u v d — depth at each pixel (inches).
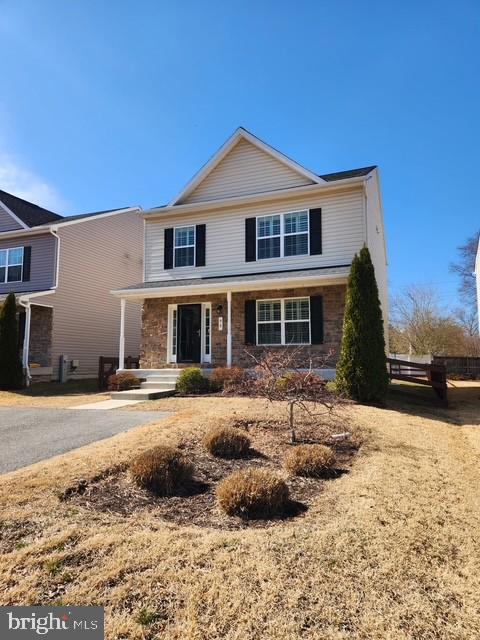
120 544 124.0
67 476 177.8
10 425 299.0
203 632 90.4
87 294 730.8
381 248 665.0
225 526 143.3
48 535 129.3
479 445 265.4
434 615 96.3
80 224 723.4
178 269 567.5
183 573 110.2
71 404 403.9
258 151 553.0
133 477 178.7
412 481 185.9
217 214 555.2
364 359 381.1
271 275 493.0
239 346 514.9
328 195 499.5
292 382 265.4
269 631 90.7
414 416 342.0
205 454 224.7
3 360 560.7
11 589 103.9
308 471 193.6
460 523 145.5
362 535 132.5
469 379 839.7
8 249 717.9
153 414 331.0
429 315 1316.4
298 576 109.7
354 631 90.7
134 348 834.2
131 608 97.9
